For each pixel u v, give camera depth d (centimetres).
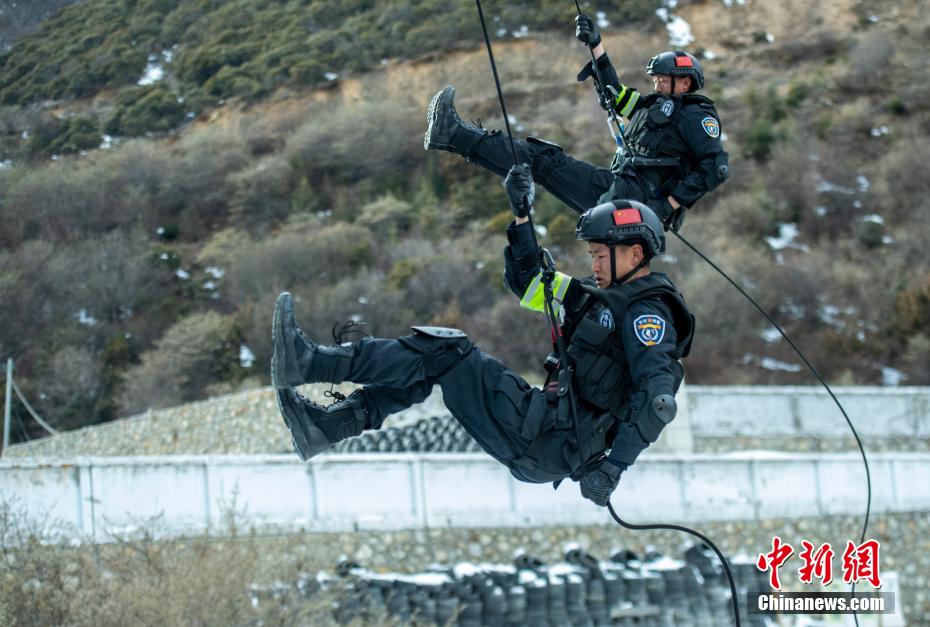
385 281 5769
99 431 4209
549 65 7562
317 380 779
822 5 7975
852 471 3169
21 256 6103
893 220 6119
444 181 6769
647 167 973
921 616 3106
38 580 2177
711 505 3003
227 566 2142
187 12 8981
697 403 3794
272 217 6800
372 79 7812
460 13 7981
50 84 8475
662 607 2741
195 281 6194
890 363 5256
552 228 5891
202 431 3941
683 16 8075
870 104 7000
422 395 808
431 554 2717
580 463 784
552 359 816
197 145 7262
